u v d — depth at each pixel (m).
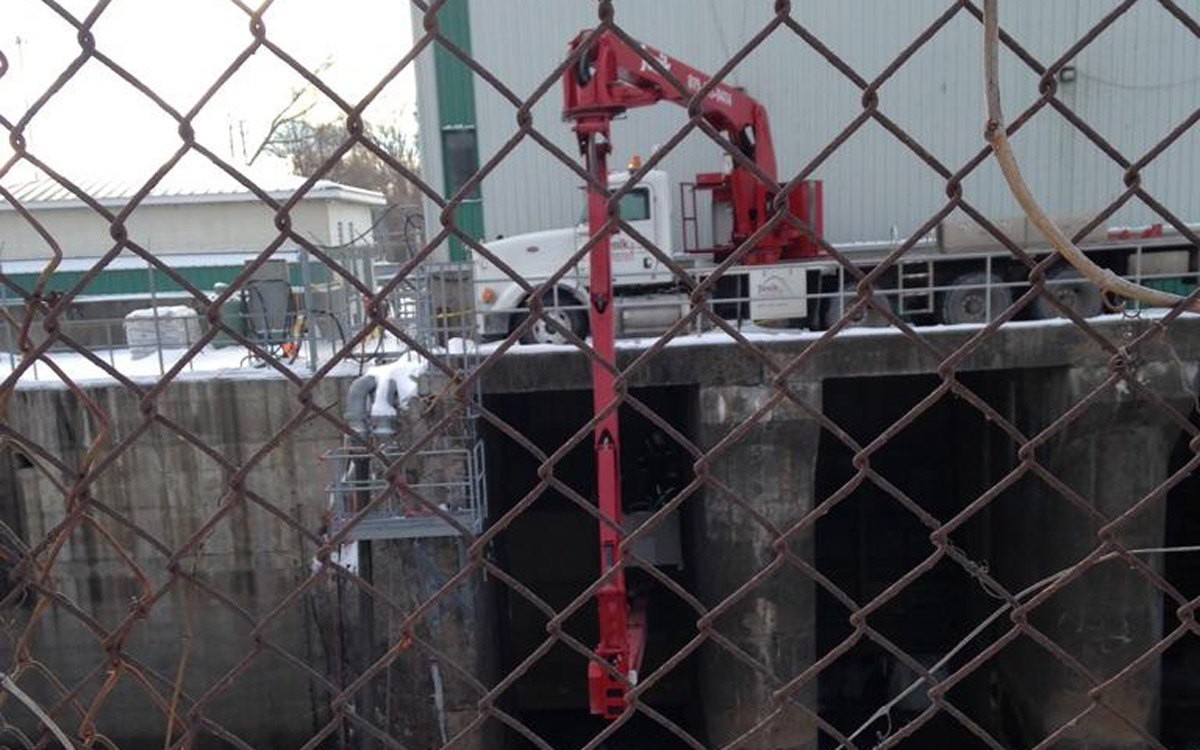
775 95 12.18
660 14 12.17
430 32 1.37
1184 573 10.48
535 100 1.42
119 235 1.44
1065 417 1.61
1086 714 1.79
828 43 12.05
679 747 10.40
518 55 12.27
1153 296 1.44
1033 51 11.83
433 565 7.39
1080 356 8.14
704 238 12.06
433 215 12.38
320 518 9.40
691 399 8.99
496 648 9.26
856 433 11.72
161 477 9.44
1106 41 11.71
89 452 1.57
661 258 1.55
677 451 10.84
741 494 8.35
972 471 10.94
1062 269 9.40
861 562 11.85
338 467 7.51
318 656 9.65
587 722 11.15
